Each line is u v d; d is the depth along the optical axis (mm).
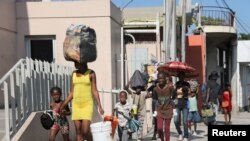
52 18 15367
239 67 30453
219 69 30547
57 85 10258
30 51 15500
